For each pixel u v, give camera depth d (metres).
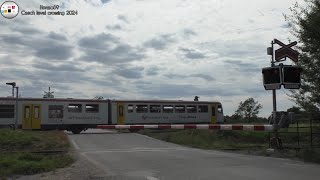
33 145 24.48
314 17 23.20
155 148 24.45
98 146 25.73
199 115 52.38
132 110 47.62
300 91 24.44
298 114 24.03
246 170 14.12
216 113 53.91
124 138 32.16
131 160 17.73
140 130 42.16
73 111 44.47
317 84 23.88
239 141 32.66
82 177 13.75
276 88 20.20
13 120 41.16
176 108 50.62
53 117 43.28
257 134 33.69
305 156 17.64
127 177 13.16
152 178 12.80
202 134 32.19
